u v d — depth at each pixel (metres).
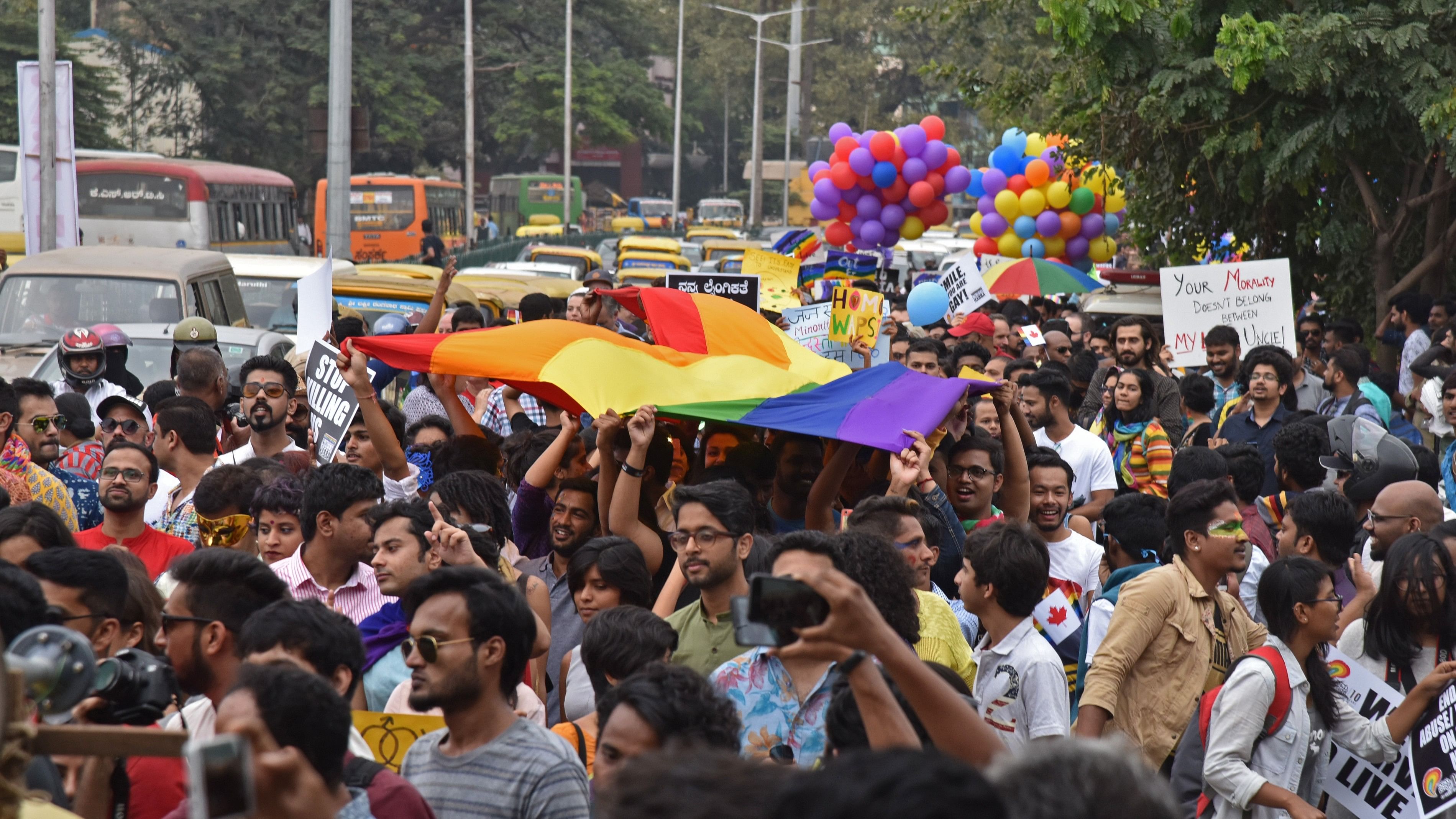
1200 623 9.89
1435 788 9.10
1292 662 9.25
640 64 136.75
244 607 7.75
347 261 39.81
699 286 19.17
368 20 107.12
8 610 6.95
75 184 36.59
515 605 7.32
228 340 24.06
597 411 12.28
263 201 62.94
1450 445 17.77
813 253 30.78
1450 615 9.73
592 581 10.14
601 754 6.89
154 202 55.47
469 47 91.38
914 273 56.72
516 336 13.35
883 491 13.61
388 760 8.12
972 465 13.12
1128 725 9.80
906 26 149.25
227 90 100.19
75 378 17.91
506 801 7.11
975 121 148.62
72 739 4.51
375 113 108.00
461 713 7.29
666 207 143.88
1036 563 9.29
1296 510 11.99
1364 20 26.09
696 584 9.64
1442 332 22.94
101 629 8.00
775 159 171.38
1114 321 31.94
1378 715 9.45
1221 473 13.91
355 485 10.65
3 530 9.48
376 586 10.82
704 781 4.20
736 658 8.77
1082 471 16.81
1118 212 36.56
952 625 9.75
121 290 26.97
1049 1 26.73
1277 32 25.08
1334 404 19.83
